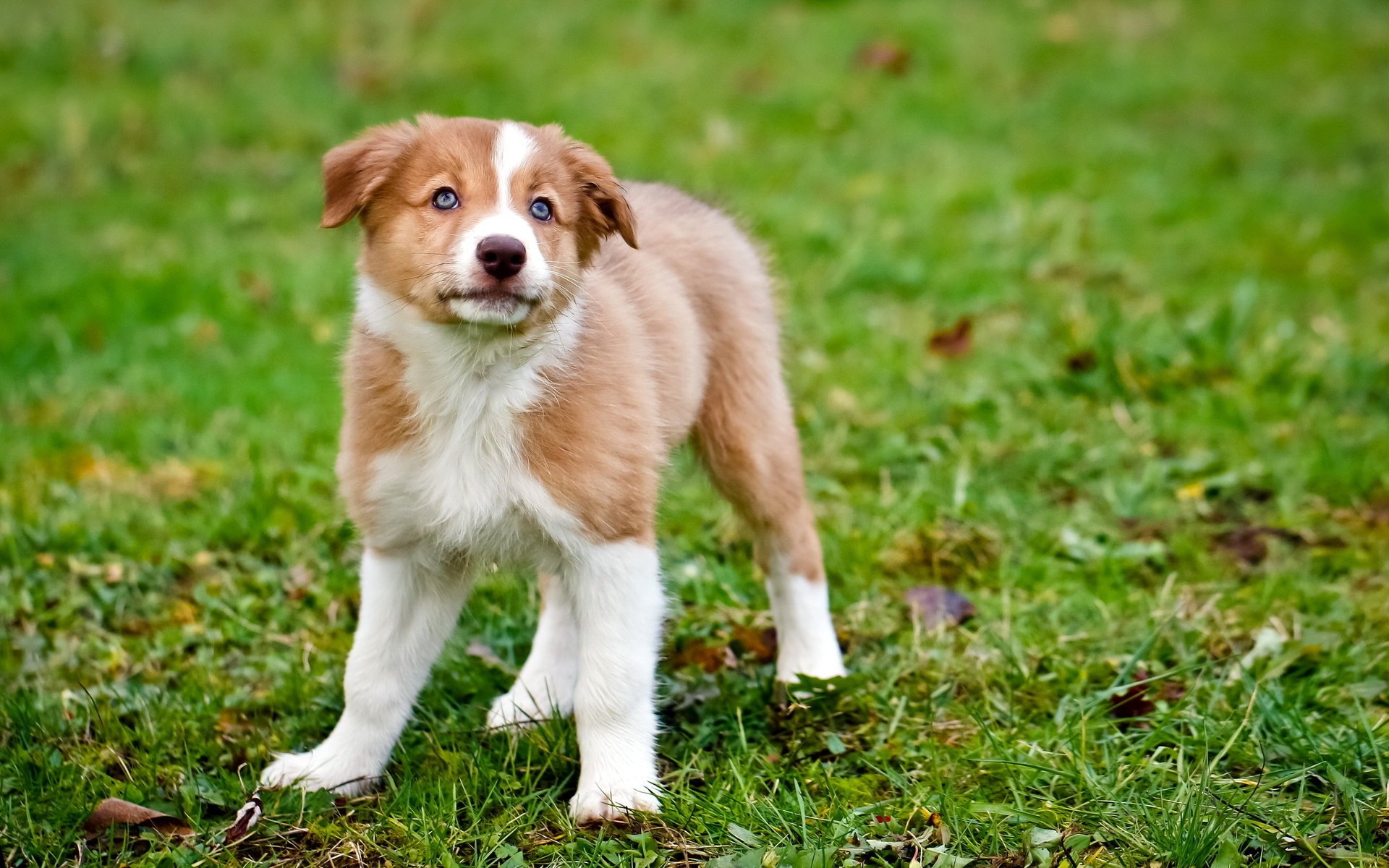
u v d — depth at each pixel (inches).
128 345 405.1
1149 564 289.0
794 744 226.2
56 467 337.7
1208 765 214.2
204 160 533.0
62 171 519.2
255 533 300.4
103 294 428.5
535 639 249.1
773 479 248.8
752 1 688.4
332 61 614.9
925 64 629.3
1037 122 578.9
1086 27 676.7
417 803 211.8
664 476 231.5
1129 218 487.5
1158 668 245.1
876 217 483.8
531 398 206.4
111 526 303.6
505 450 207.5
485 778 215.9
